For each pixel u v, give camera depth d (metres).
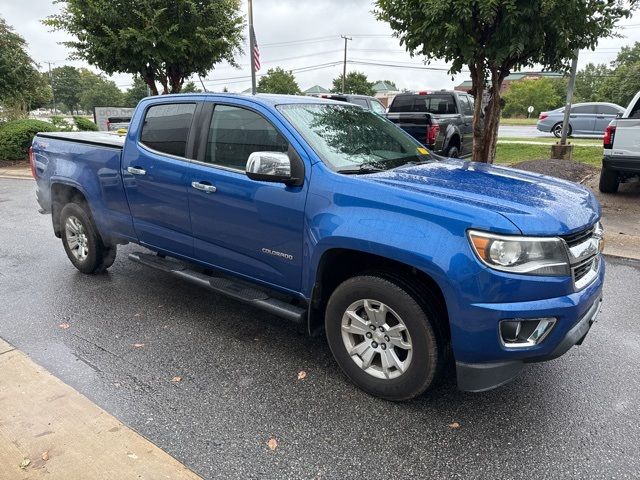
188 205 3.86
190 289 4.87
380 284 2.84
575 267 2.68
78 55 11.09
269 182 3.28
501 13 6.12
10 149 15.34
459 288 2.54
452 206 2.62
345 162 3.27
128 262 5.67
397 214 2.75
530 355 2.60
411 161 3.74
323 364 3.47
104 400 3.00
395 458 2.53
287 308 3.38
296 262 3.26
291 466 2.47
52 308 4.39
